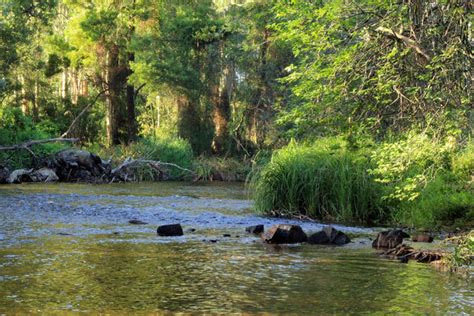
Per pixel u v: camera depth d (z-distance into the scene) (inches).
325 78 413.7
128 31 1656.0
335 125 414.9
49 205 633.0
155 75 1578.5
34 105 1659.7
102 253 364.8
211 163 1336.1
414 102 364.5
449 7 346.9
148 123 2162.9
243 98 1708.9
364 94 390.0
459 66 338.0
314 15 409.1
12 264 326.6
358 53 393.1
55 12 1662.2
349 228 520.1
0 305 245.0
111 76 1631.4
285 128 1390.3
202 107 1729.8
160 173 1240.2
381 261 355.9
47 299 255.1
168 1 1760.6
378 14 381.4
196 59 1734.7
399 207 572.7
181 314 236.4
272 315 237.0
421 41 365.7
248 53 1679.4
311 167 604.7
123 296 262.2
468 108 338.0
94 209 610.9
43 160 1065.5
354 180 586.2
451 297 268.2
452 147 332.8
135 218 553.0
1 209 586.2
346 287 285.9
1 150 1053.8
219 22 1702.8
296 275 311.7
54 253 361.1
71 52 1652.3
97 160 1080.8
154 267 325.1
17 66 1520.7
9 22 1478.8
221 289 278.1
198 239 431.5
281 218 582.2
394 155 346.0
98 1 1656.0
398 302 258.5
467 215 534.6
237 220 557.0
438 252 365.7
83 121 1599.4
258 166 661.3
